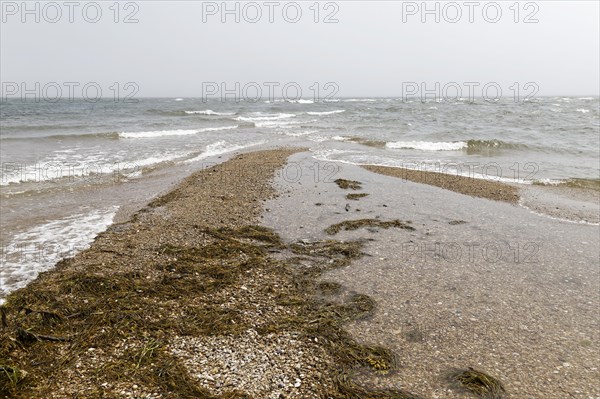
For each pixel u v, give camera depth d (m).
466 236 10.16
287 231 10.23
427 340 5.65
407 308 6.54
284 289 7.04
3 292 6.67
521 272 8.09
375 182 16.33
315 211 12.05
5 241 9.09
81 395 4.25
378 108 75.06
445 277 7.76
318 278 7.57
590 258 8.91
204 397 4.23
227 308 6.20
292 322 5.87
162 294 6.52
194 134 31.95
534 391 4.66
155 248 8.66
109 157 20.31
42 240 9.19
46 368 4.68
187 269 7.54
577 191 16.03
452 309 6.54
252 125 40.34
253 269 7.75
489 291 7.22
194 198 13.05
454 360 5.21
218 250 8.55
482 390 4.59
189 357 4.93
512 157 23.62
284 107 79.81
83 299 6.26
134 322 5.59
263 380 4.57
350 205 12.78
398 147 26.86
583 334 5.89
